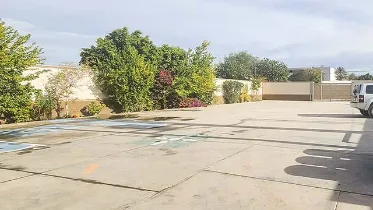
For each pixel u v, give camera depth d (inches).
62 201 179.0
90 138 402.9
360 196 179.2
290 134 414.0
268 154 291.4
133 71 808.9
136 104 846.5
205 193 188.7
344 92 1526.8
